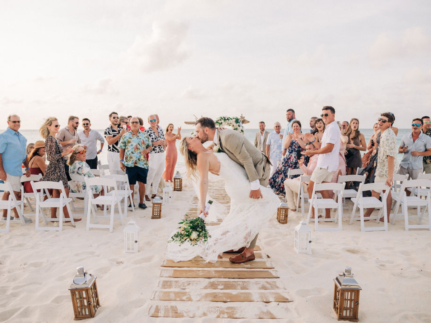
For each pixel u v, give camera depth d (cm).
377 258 396
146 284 326
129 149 647
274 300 295
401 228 529
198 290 313
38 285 329
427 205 528
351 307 262
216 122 401
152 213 593
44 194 665
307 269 364
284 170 768
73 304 263
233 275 346
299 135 724
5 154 567
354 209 546
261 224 363
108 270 362
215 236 361
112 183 522
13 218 578
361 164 706
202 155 347
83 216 607
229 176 358
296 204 659
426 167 746
